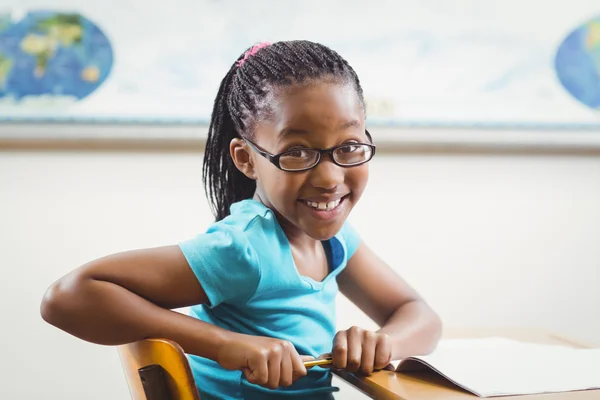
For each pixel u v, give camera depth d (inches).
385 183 88.2
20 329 73.4
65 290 32.1
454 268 85.0
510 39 89.8
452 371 30.9
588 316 86.2
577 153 93.1
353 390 39.0
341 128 33.9
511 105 90.1
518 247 87.5
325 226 34.8
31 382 70.8
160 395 28.7
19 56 80.7
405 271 83.6
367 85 87.4
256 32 85.5
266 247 35.4
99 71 82.2
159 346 28.4
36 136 81.0
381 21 87.5
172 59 83.6
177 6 83.5
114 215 81.6
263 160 35.5
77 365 72.6
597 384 28.8
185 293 33.8
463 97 89.2
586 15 90.9
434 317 40.3
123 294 32.1
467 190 89.9
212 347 31.9
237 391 36.3
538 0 90.1
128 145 83.7
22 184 81.2
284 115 34.1
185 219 82.5
